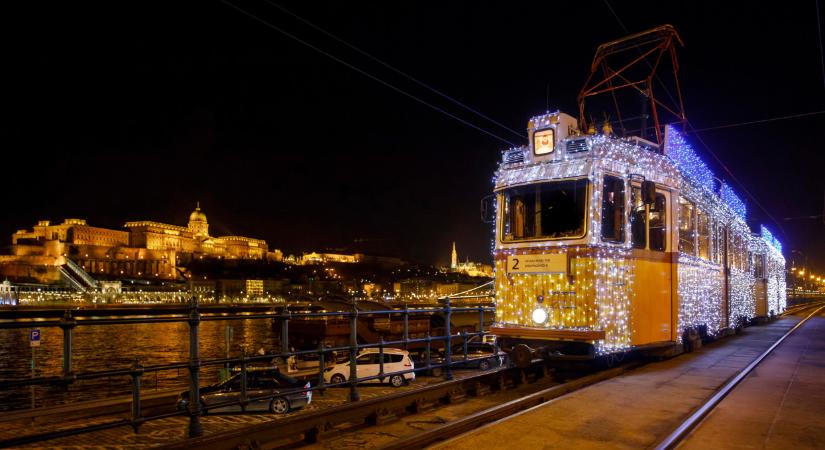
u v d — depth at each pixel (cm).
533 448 706
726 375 1159
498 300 1245
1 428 1516
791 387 1062
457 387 1106
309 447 806
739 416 854
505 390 1192
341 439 845
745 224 2341
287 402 1725
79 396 3331
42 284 17662
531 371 1334
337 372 2405
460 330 4256
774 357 1446
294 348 4288
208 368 4556
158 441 1381
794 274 8488
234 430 754
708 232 1666
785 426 800
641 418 838
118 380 3900
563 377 1305
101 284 17625
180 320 763
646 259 1259
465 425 845
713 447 710
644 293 1248
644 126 1514
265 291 19575
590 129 1273
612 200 1182
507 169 1270
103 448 1319
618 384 1069
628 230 1203
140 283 18888
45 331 9300
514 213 1245
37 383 633
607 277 1141
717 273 1762
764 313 2809
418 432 803
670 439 713
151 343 7662
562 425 802
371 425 922
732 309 1969
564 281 1152
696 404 916
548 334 1149
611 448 706
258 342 7850
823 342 1794
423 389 1034
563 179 1177
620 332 1164
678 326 1373
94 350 6850
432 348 3853
